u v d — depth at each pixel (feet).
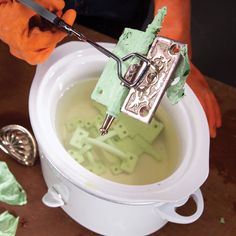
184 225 2.63
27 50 2.28
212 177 2.78
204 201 2.71
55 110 2.43
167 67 1.70
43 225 2.52
